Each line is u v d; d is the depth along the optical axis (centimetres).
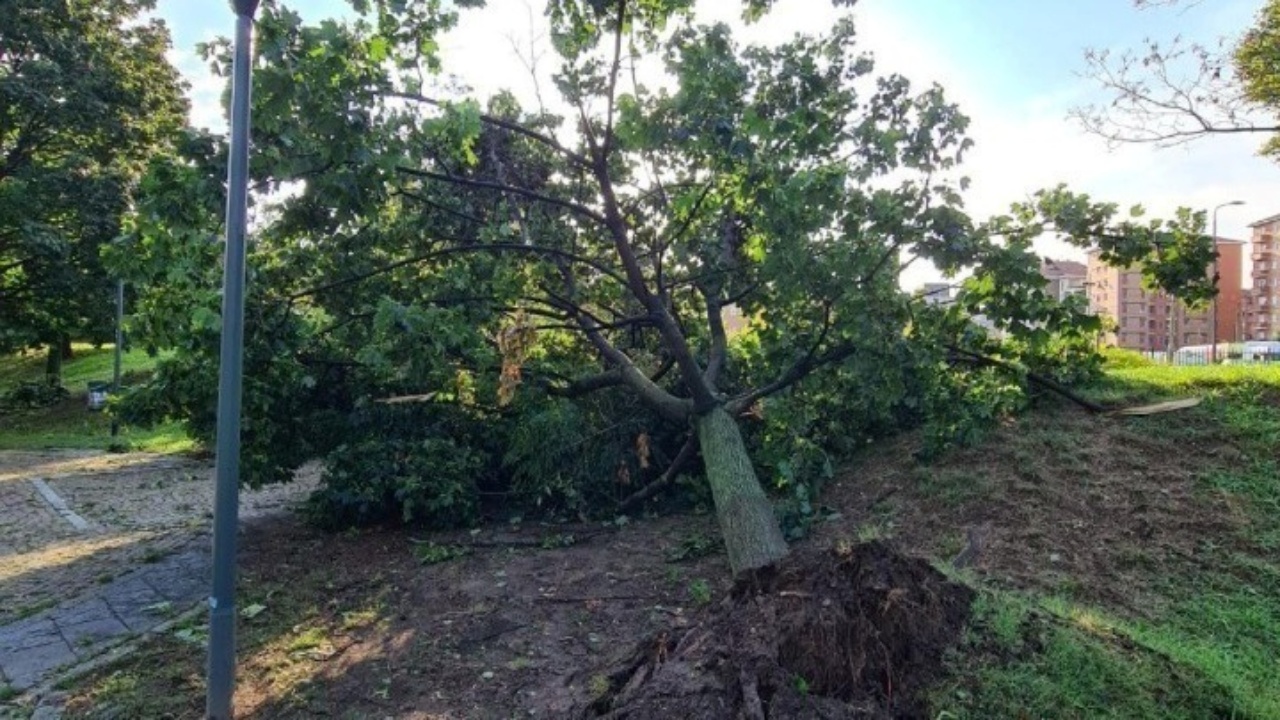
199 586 584
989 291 591
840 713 300
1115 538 507
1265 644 400
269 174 457
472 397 707
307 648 455
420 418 750
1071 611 398
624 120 547
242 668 430
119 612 533
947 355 637
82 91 1825
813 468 660
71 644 477
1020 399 667
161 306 573
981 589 385
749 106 520
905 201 508
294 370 664
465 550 635
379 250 692
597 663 408
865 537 518
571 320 729
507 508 766
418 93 562
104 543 758
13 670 439
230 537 367
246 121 367
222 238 526
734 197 588
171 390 648
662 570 562
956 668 320
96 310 1997
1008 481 595
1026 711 300
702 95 521
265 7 441
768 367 680
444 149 609
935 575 365
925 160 523
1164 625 415
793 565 376
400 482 696
